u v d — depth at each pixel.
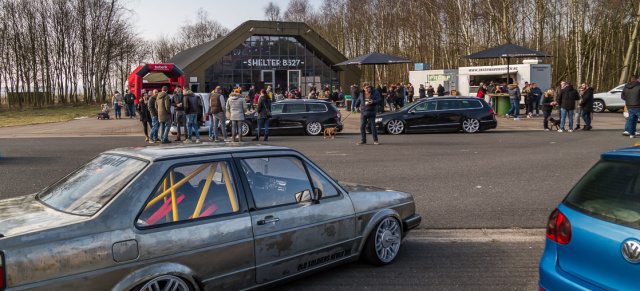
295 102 18.42
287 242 3.87
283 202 3.95
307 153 12.73
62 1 47.94
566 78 39.22
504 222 6.38
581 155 12.08
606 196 3.03
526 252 5.24
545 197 7.74
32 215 3.28
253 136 18.05
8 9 43.69
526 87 24.78
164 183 3.40
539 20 36.97
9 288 2.70
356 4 54.12
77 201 3.37
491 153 12.68
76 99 51.59
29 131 20.14
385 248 4.75
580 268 3.04
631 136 15.72
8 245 2.74
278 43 39.09
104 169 3.68
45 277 2.81
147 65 27.19
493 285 4.32
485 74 30.47
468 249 5.33
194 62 35.97
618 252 2.80
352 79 41.06
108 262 3.00
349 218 4.36
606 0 37.25
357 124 22.81
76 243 2.92
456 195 7.88
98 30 51.41
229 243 3.51
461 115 18.42
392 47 53.22
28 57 45.38
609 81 44.94
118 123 24.50
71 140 16.09
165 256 3.22
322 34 68.00
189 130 15.30
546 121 19.08
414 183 8.80
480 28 43.47
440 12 43.03
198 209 3.48
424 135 17.83
